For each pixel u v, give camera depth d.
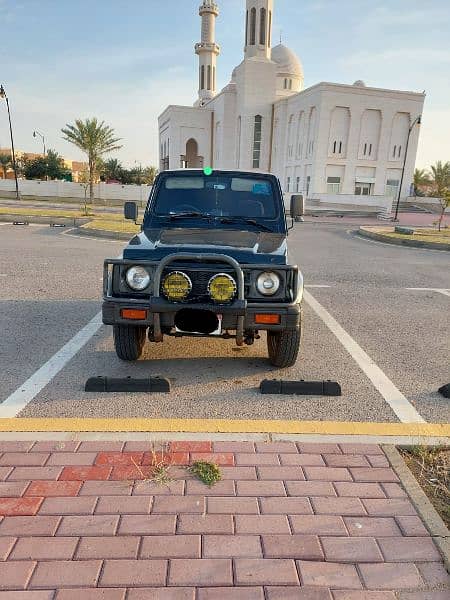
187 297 3.73
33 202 39.09
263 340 5.37
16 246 12.72
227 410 3.63
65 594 1.95
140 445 3.04
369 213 40.12
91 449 2.98
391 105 51.03
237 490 2.62
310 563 2.15
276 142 59.09
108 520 2.36
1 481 2.63
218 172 5.04
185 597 1.96
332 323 6.29
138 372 4.37
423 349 5.33
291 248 15.04
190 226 4.78
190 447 3.03
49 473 2.71
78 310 6.52
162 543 2.23
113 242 14.64
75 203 40.28
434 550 2.25
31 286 7.93
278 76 63.69
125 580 2.03
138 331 4.42
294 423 3.40
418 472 2.87
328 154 50.34
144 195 48.91
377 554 2.21
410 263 12.38
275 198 4.97
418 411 3.74
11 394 3.82
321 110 49.12
